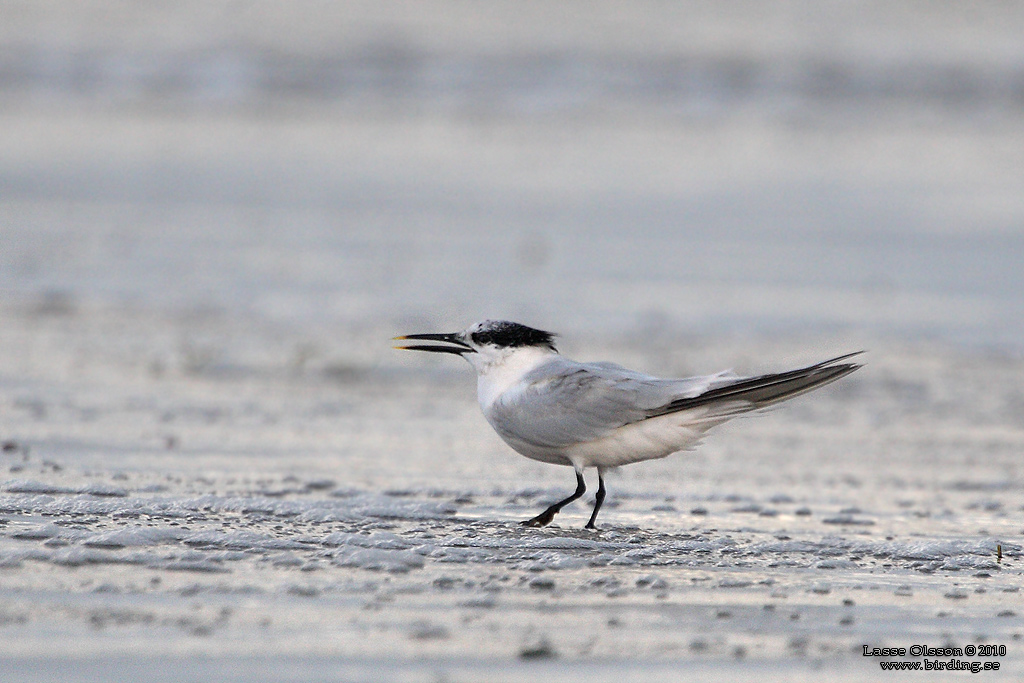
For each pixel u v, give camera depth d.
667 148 35.66
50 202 27.00
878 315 19.05
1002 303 20.03
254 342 16.12
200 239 23.81
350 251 23.17
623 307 19.03
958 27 50.94
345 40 45.94
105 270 20.92
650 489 9.35
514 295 19.75
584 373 8.05
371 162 32.66
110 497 7.98
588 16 50.38
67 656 4.75
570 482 9.57
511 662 4.89
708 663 5.00
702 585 6.28
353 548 6.66
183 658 4.77
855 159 34.50
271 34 46.12
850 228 26.16
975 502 9.09
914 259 23.41
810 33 49.69
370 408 12.77
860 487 9.60
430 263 22.23
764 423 12.66
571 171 32.25
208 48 44.28
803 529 7.96
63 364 14.16
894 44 48.69
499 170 32.16
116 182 29.33
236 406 12.39
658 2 52.88
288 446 10.51
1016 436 12.07
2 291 18.94
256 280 20.50
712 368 14.95
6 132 34.47
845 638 5.43
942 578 6.62
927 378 15.19
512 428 8.21
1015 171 33.25
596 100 41.50
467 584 6.07
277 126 37.09
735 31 49.62
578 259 22.84
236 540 6.74
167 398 12.59
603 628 5.42
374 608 5.55
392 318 18.03
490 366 8.52
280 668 4.71
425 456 10.42
